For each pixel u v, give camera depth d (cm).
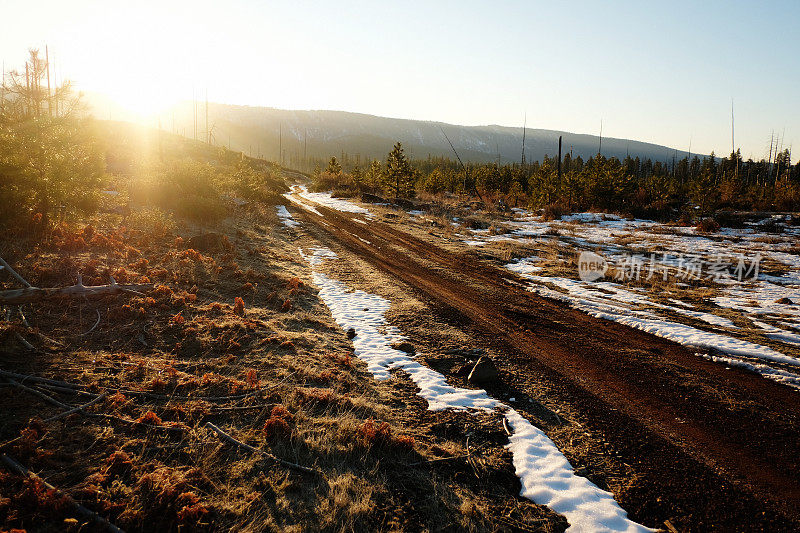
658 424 629
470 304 1262
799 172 8169
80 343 655
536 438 580
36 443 418
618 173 4262
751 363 845
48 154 1137
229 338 778
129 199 1783
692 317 1151
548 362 859
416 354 878
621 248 2266
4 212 997
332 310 1128
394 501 430
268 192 3562
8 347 572
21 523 328
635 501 466
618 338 1005
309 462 471
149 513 365
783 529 425
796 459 544
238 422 530
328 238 2244
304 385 662
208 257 1261
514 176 6462
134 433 473
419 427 601
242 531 361
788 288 1502
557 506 453
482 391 725
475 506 434
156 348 700
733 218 3338
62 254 962
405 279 1530
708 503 463
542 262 1909
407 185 5262
